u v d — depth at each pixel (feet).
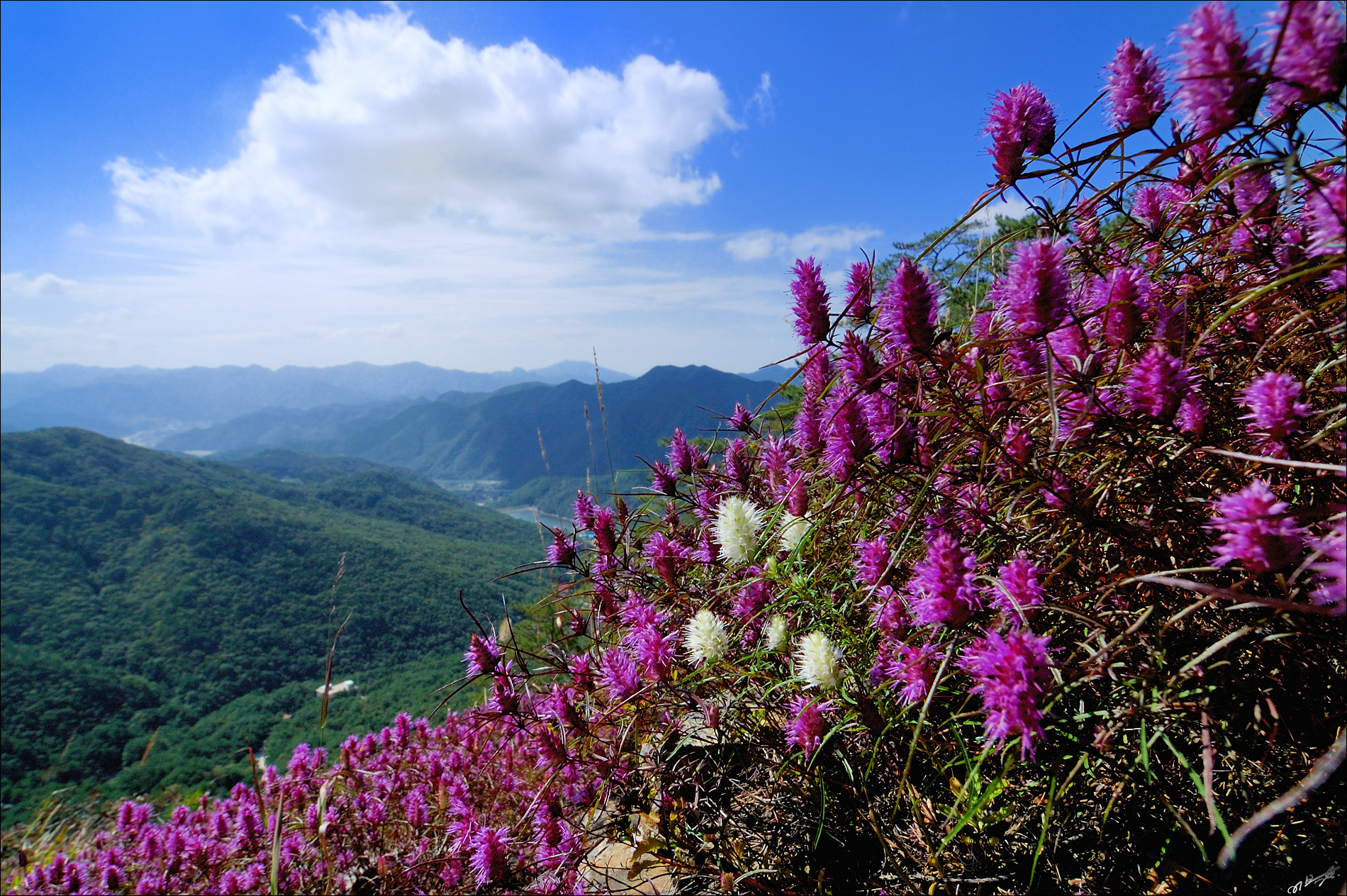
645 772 7.88
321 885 11.53
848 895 5.80
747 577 8.36
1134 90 4.95
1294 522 3.62
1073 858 5.02
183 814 17.79
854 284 6.24
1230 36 3.86
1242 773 4.53
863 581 6.70
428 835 12.09
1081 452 4.95
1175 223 6.00
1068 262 6.13
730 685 7.66
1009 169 5.60
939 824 5.71
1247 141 4.32
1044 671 4.03
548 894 7.75
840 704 5.82
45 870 15.25
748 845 6.78
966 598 4.34
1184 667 3.84
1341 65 3.44
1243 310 5.45
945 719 5.27
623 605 10.04
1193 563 4.58
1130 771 4.43
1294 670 4.10
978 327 6.75
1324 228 3.78
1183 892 4.54
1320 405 4.64
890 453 5.92
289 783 15.34
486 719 8.85
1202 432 4.47
